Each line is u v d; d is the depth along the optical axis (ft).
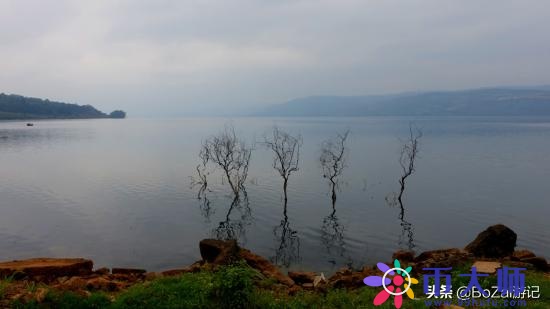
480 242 56.49
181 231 104.22
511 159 246.68
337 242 95.81
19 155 282.56
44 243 91.97
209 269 46.78
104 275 47.98
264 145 332.39
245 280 34.32
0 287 36.24
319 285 45.21
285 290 43.42
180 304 33.73
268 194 152.66
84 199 140.77
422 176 189.06
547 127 604.08
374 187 164.35
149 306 33.83
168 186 166.91
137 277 48.44
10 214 119.34
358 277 47.34
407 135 454.81
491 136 432.66
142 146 355.77
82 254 84.74
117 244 91.86
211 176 192.75
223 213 124.36
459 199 141.59
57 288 37.63
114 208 127.85
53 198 142.20
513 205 131.54
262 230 107.04
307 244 94.58
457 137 421.59
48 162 244.42
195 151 309.22
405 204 135.13
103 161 249.34
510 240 56.85
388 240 97.35
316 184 171.73
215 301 34.30
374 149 308.40
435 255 54.54
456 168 213.05
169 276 44.14
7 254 84.28
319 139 404.57
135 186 166.09
